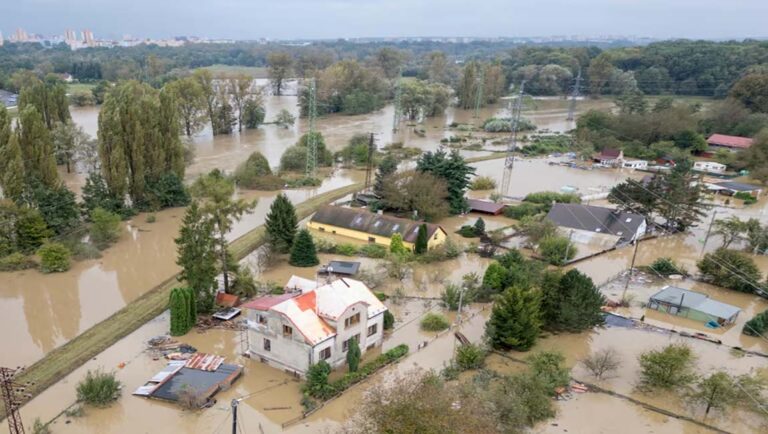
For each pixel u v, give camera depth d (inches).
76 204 2780.5
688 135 5128.0
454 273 2434.8
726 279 2358.5
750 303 2252.7
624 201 3181.6
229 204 2038.6
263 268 2374.5
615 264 2610.7
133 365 1635.1
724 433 1418.6
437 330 1914.4
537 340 1861.5
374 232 2716.5
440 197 3085.6
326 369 1518.2
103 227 2618.1
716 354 1830.7
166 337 1795.0
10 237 2396.7
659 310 2134.6
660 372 1577.3
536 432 1393.9
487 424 1190.3
